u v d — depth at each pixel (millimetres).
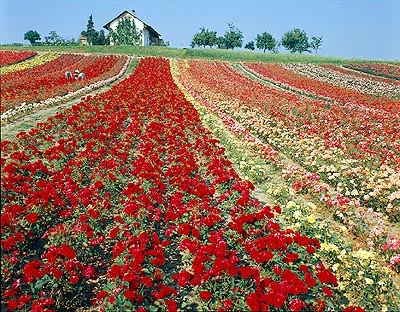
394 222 9008
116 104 18391
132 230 6961
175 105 19328
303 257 6195
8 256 6008
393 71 48281
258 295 4961
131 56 53062
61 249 5723
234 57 59156
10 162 9320
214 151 12359
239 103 22891
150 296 5617
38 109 18000
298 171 10922
